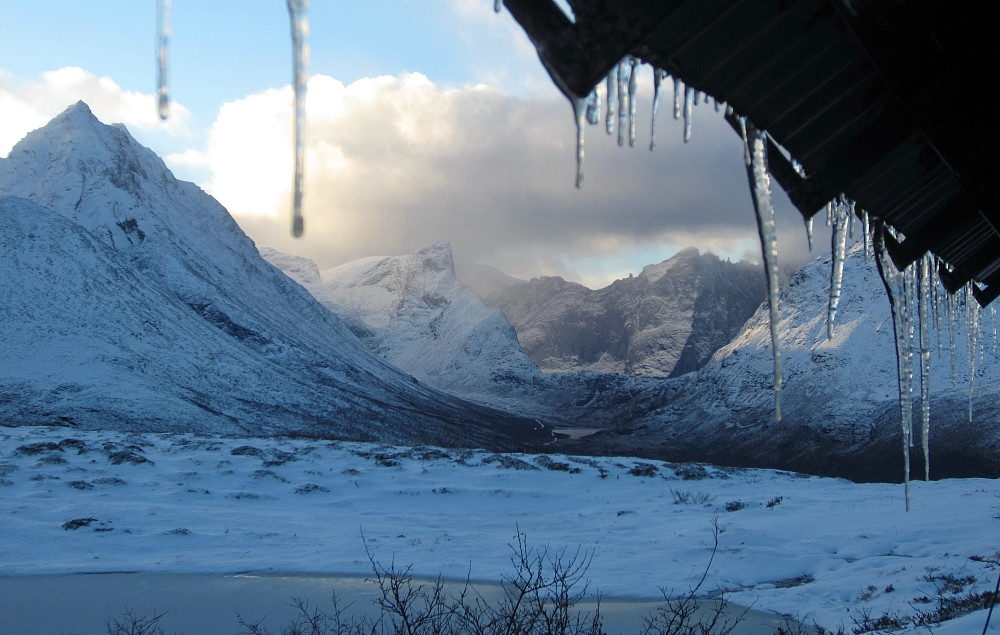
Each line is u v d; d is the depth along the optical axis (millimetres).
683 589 14516
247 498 27641
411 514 26906
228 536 20047
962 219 3719
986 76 2438
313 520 23641
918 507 22812
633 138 2584
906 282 4559
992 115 2568
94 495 25984
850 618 11656
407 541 19859
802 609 12719
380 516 25453
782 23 2113
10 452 32781
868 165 2869
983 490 26734
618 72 2566
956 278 4828
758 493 31609
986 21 2305
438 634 7977
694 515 25234
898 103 2551
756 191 2689
